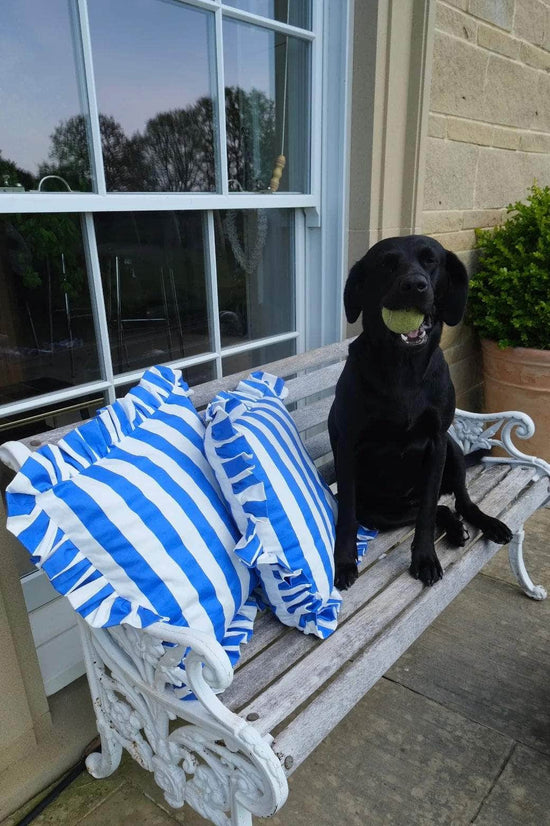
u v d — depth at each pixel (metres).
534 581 2.30
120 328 1.85
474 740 1.62
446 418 1.59
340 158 2.27
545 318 2.80
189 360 2.07
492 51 2.78
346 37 2.12
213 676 0.96
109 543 1.04
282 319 2.47
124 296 1.83
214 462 1.22
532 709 1.71
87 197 1.62
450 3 2.44
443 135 2.63
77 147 1.63
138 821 1.43
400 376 1.48
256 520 1.21
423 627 1.39
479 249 3.16
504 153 3.12
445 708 1.72
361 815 1.42
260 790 0.99
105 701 1.35
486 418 2.10
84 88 1.59
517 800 1.45
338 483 1.61
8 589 1.35
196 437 1.33
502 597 2.21
